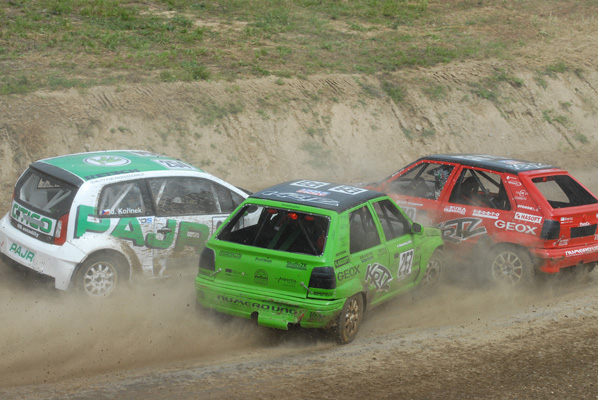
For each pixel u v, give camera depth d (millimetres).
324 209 11148
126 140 23719
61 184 12414
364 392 9633
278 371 10305
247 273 11008
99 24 34156
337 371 10352
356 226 11719
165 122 24953
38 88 24062
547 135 33625
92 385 9547
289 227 11203
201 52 31734
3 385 9422
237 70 30000
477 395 9695
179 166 14047
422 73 34125
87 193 12281
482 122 32531
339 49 35938
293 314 10695
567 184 15234
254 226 11617
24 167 21188
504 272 14602
